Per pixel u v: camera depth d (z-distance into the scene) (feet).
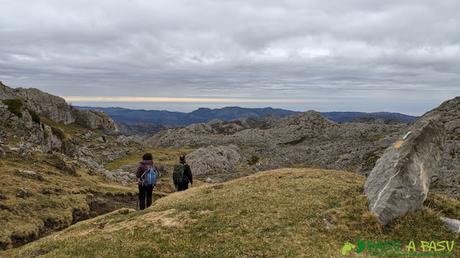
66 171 192.34
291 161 461.78
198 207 83.15
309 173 113.09
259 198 86.74
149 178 99.86
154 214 82.89
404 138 79.66
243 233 67.41
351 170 379.14
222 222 72.59
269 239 64.64
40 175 155.84
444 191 224.33
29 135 264.93
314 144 554.05
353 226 70.59
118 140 543.80
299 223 70.90
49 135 292.61
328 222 71.87
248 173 396.16
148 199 102.17
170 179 299.17
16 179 140.97
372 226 70.08
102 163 391.45
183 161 115.85
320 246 62.75
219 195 94.27
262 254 60.29
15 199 117.80
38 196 127.03
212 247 62.69
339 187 92.32
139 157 460.14
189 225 72.28
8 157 180.14
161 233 69.36
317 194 87.97
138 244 64.18
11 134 252.21
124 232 72.33
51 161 195.93
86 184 170.50
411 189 72.90
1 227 98.32
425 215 73.10
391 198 71.97
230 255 59.98
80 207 131.23
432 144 76.89
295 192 90.63
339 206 79.30
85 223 92.53
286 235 66.13
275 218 73.26
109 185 189.78
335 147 485.15
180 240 65.72
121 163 409.08
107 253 60.18
